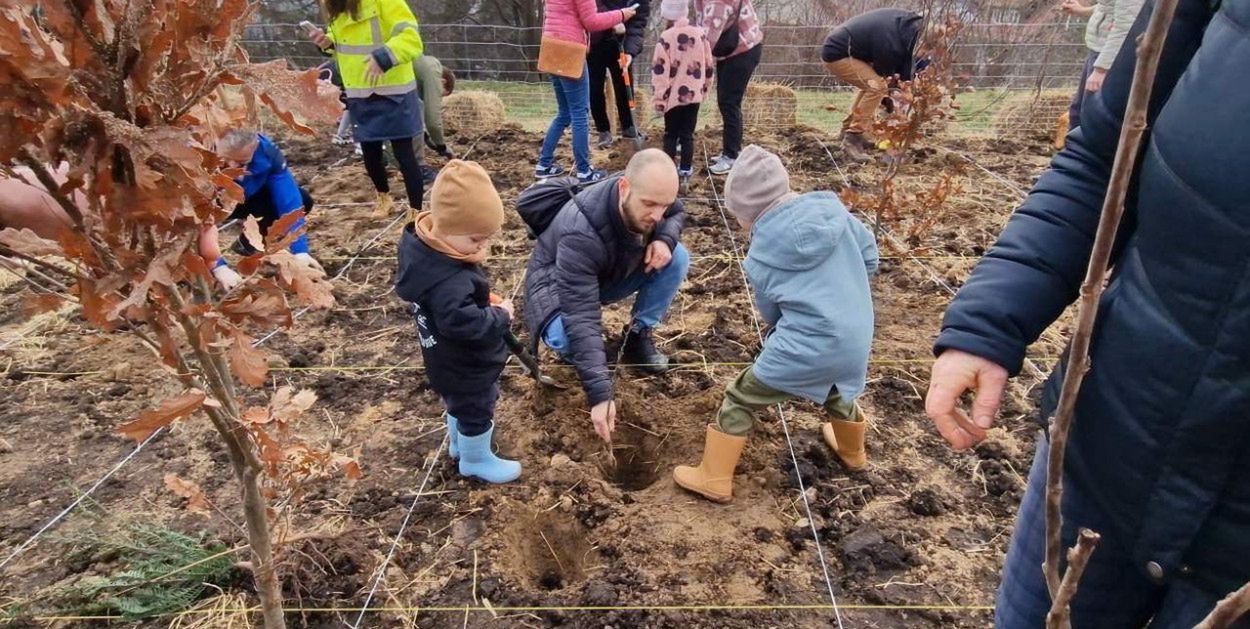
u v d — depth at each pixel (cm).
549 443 325
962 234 532
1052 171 149
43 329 416
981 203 593
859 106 605
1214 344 111
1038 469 155
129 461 318
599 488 301
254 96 127
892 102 502
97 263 124
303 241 424
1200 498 119
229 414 155
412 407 349
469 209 242
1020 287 143
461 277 254
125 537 273
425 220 256
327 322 423
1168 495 122
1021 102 835
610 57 675
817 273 256
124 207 114
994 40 974
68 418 346
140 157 106
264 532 184
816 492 294
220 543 262
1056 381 146
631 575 259
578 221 300
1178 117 112
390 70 491
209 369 152
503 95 1128
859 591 255
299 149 759
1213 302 110
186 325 141
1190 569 126
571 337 290
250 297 141
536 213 339
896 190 605
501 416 339
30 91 106
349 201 616
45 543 277
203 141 137
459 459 307
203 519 286
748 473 306
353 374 373
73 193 124
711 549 270
